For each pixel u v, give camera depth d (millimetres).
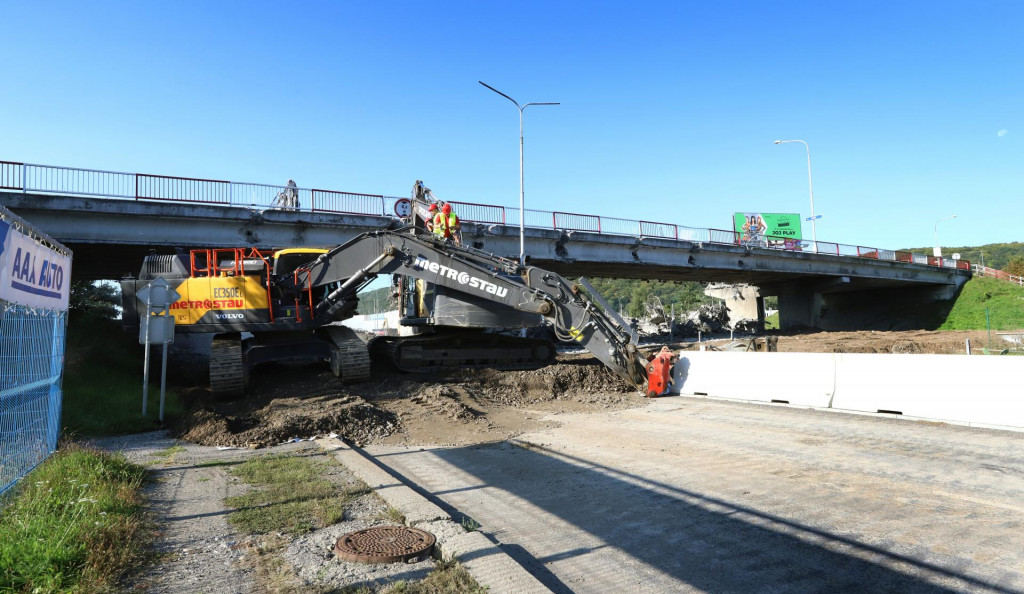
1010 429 9562
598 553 5215
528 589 4199
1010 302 52719
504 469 8242
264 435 10055
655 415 12375
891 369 11484
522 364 18562
